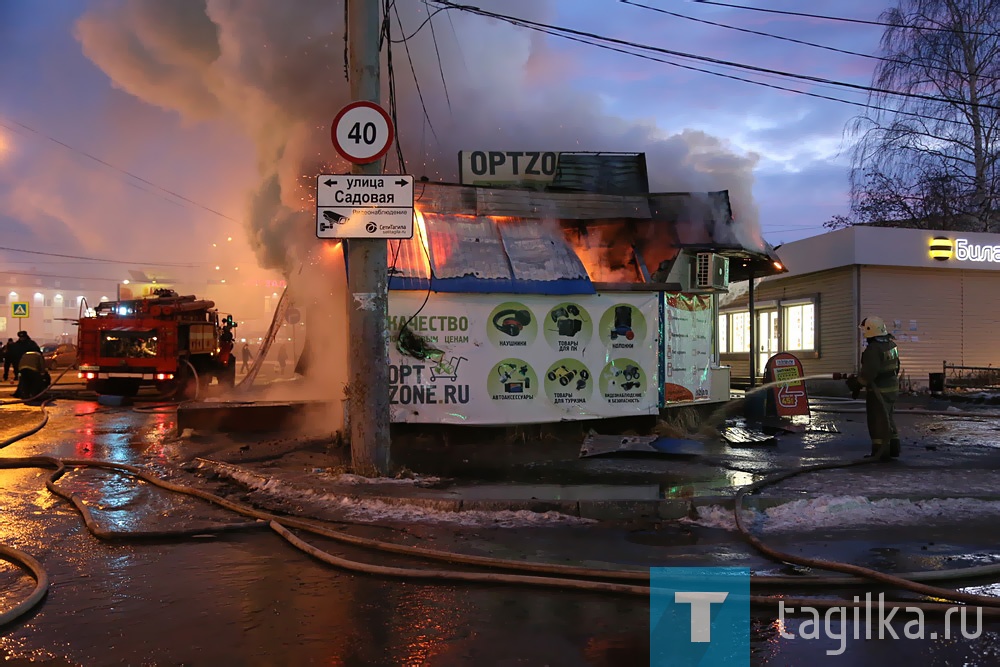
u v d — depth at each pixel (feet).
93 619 12.40
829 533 17.90
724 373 37.27
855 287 61.16
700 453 27.73
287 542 17.42
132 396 60.85
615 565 15.16
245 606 13.06
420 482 22.47
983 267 61.72
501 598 13.53
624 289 31.78
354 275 23.72
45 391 58.65
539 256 31.07
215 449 30.48
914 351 61.82
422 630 12.00
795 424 36.11
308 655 11.00
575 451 28.76
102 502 21.83
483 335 30.04
